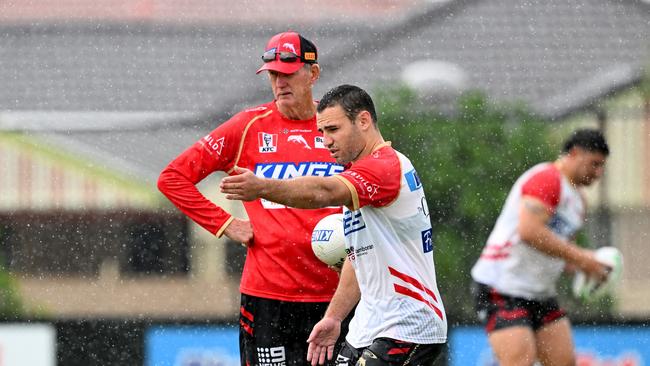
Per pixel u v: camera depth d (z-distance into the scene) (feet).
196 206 71.15
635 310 121.80
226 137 70.90
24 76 174.40
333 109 59.62
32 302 137.49
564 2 174.50
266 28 184.24
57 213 153.99
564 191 85.30
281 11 187.52
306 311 71.82
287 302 71.51
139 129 164.04
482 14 174.19
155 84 172.35
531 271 85.15
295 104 70.03
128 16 187.11
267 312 72.08
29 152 161.58
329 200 56.49
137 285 147.54
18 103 168.86
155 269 150.30
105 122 164.76
